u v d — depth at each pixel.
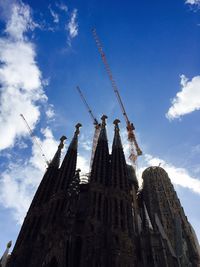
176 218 84.31
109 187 68.94
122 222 60.06
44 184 79.56
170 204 90.12
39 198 74.19
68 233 54.31
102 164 76.44
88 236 54.12
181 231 79.62
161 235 73.44
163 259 64.56
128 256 52.97
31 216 68.50
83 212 61.66
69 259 50.66
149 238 68.88
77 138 96.00
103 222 59.06
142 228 74.19
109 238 55.50
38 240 58.47
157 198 91.88
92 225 56.81
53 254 52.06
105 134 91.00
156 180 101.12
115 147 85.50
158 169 107.31
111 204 63.38
